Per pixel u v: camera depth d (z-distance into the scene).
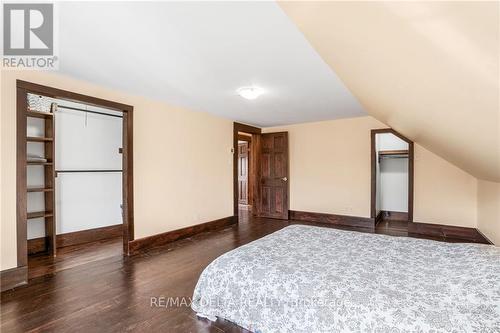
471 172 3.89
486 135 1.67
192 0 1.55
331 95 3.61
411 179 4.70
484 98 1.14
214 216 5.04
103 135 4.51
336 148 5.45
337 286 1.55
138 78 2.98
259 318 1.75
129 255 3.47
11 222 2.49
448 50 0.88
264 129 6.41
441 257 1.94
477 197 4.19
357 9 0.87
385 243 2.33
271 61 2.48
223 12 1.68
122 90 3.43
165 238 4.02
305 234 2.67
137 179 3.69
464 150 2.53
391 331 1.26
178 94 3.62
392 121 3.37
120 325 1.91
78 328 1.87
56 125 3.96
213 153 5.04
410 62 1.14
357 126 5.21
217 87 3.30
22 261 2.54
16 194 2.53
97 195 4.40
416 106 1.89
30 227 3.51
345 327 1.39
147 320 1.97
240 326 1.86
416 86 1.43
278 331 1.65
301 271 1.76
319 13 1.03
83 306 2.17
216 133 5.11
